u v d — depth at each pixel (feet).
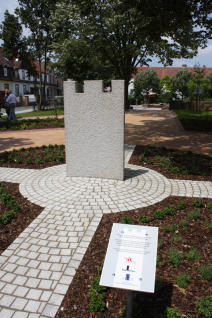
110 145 18.60
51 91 185.78
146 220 13.55
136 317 7.97
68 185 18.38
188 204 15.74
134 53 69.92
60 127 47.55
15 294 9.08
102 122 18.20
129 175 20.56
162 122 55.11
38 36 85.35
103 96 17.63
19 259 10.86
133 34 64.54
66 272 10.08
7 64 140.15
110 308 8.44
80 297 8.89
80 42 71.26
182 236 12.33
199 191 17.79
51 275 9.94
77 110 18.34
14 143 34.04
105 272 6.58
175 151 28.17
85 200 16.10
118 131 18.16
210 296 8.55
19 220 13.91
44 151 28.19
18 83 148.77
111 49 73.72
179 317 7.85
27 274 10.02
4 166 23.50
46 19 82.12
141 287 6.25
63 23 70.03
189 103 93.40
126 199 16.28
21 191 17.63
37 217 14.16
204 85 99.35
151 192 17.42
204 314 7.99
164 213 14.42
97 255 11.03
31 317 8.19
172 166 22.76
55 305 8.60
